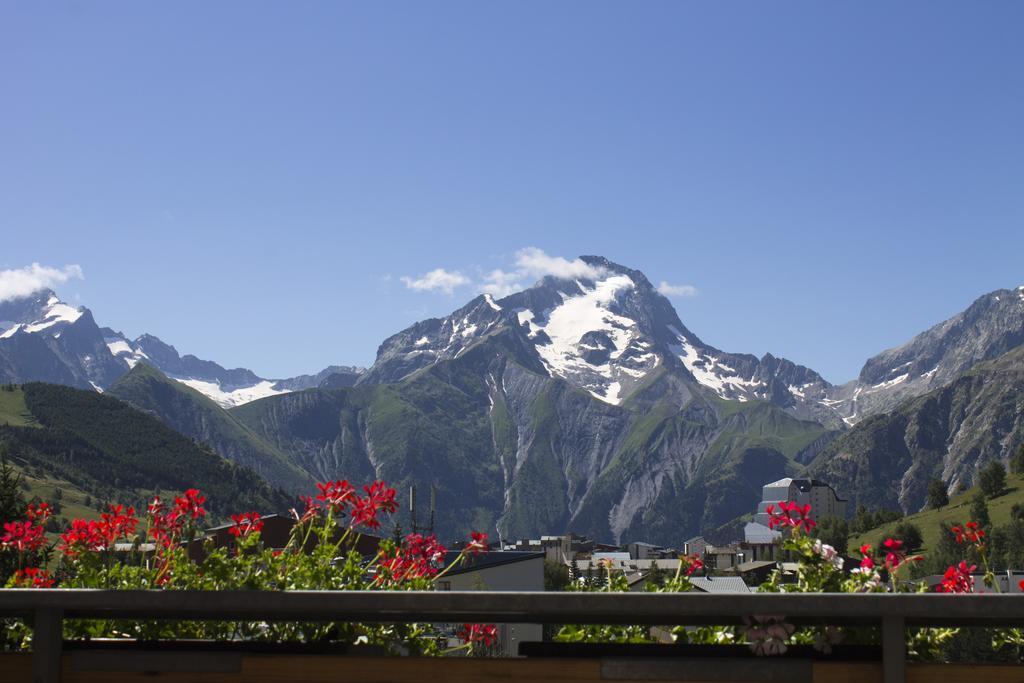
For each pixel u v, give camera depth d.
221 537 6.60
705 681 4.21
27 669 4.55
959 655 5.56
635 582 7.78
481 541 7.54
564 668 4.29
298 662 4.45
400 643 6.00
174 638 5.71
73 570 6.51
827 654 4.39
